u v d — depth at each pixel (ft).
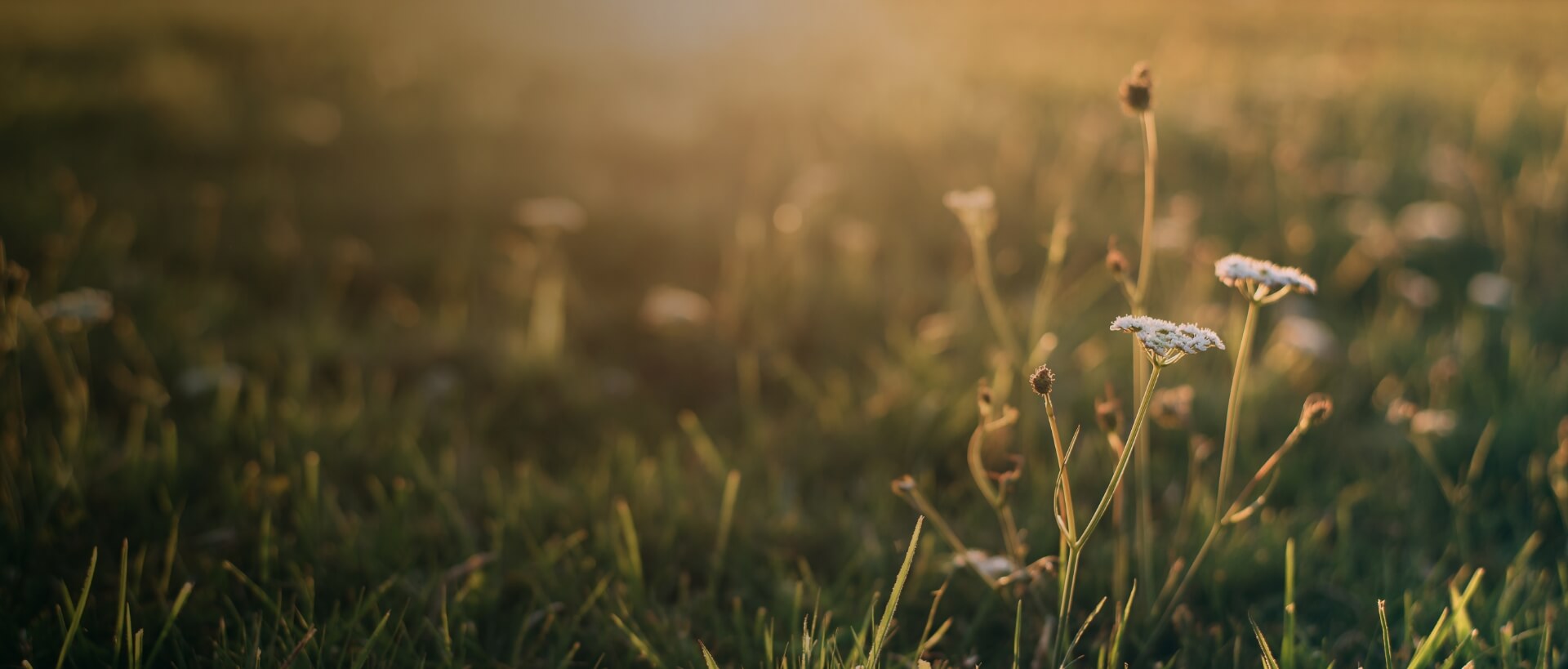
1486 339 11.07
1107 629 6.27
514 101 20.90
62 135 17.40
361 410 9.07
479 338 10.91
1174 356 4.23
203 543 7.07
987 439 8.34
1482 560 7.25
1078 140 17.67
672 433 9.43
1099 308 11.84
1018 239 13.98
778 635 6.33
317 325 10.93
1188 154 17.61
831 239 13.94
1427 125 19.54
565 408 9.74
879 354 10.82
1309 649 5.95
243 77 21.91
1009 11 36.17
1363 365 10.41
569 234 13.87
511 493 7.95
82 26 24.94
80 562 6.86
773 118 19.60
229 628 6.27
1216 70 24.14
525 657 6.24
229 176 16.02
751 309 11.64
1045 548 7.14
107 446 8.26
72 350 9.74
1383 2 39.45
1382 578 6.84
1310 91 21.12
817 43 27.14
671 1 31.65
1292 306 11.91
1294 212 14.82
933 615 6.08
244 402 9.44
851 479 8.68
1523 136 18.44
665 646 6.17
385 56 24.25
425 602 6.27
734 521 7.57
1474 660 5.63
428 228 14.40
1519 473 8.35
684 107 20.51
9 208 13.29
